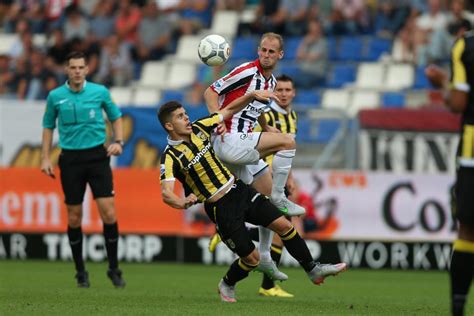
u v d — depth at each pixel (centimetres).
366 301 3406
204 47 3170
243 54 7238
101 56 7231
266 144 3139
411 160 5441
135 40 7544
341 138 5466
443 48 6706
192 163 2956
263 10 7325
